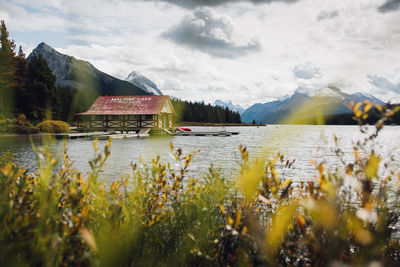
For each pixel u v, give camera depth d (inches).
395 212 72.7
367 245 45.5
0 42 1630.2
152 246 83.5
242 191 61.5
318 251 46.3
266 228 65.7
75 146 802.2
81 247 55.1
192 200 86.0
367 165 51.3
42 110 1576.0
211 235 71.9
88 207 63.3
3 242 43.9
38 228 47.6
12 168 71.4
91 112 1718.8
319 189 52.3
